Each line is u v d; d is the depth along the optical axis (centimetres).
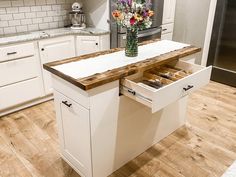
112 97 171
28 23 323
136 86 163
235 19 341
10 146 234
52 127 265
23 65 283
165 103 163
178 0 407
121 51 219
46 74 309
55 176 198
